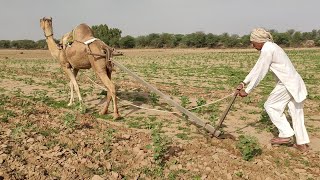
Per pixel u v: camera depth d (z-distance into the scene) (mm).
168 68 25406
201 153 6797
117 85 15430
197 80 17906
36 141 7199
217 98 12555
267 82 16750
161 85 16109
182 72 22219
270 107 7008
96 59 8773
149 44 77312
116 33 76000
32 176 5652
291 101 6891
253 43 6906
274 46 6676
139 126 8625
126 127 8562
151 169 6027
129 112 9984
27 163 6152
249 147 6523
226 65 28125
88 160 6230
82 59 9078
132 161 6332
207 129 7453
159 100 11672
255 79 6750
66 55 9398
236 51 58531
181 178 5758
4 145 6754
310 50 55375
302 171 6082
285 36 71688
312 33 74938
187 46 76562
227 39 73500
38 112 9820
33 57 45844
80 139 7383
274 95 6918
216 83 16672
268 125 8719
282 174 5953
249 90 6836
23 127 7992
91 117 9344
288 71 6660
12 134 7465
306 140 6895
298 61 31188
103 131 8047
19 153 6508
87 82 16172
